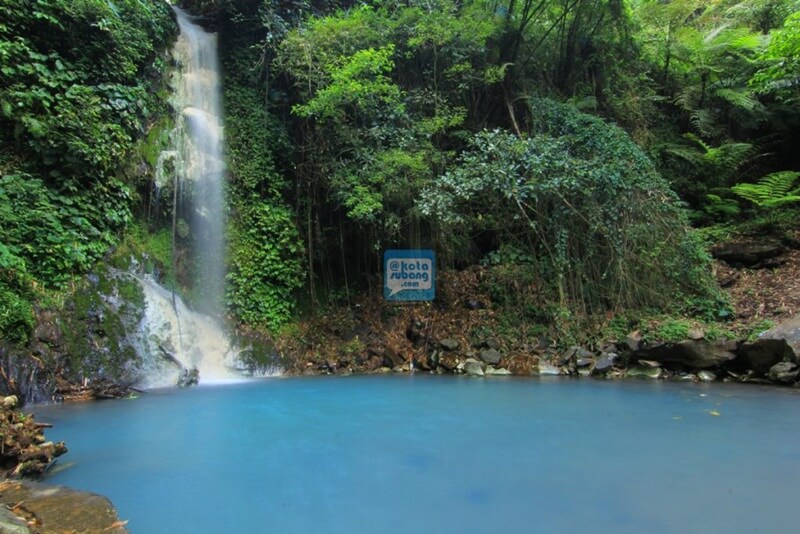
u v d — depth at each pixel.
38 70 6.02
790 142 10.61
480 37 8.59
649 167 7.74
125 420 4.32
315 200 8.44
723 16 11.81
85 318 5.58
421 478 2.92
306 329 7.91
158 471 3.08
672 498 2.58
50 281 5.52
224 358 6.91
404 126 8.11
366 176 7.65
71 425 4.15
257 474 3.01
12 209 5.52
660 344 6.48
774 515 2.36
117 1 7.27
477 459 3.25
